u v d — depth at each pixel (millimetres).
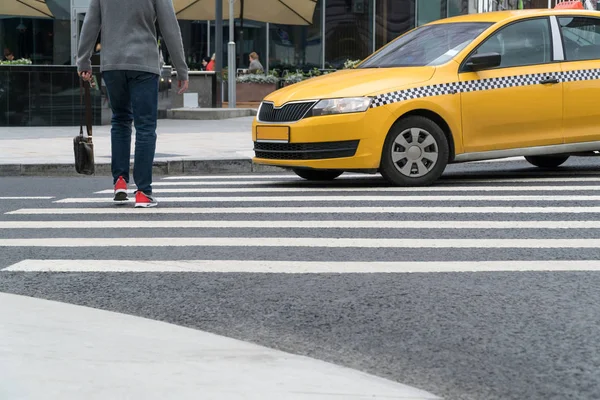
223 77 35844
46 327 5270
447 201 10250
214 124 25484
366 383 4281
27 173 14422
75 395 4078
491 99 11727
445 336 5098
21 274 6754
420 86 11438
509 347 4887
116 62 9820
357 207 9883
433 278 6453
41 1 33125
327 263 6977
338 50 39031
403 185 11539
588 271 6609
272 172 14523
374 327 5297
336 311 5645
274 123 11547
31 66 23453
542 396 4191
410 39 12703
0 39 34531
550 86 12016
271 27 38750
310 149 11250
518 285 6211
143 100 9938
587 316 5438
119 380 4289
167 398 4039
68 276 6680
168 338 5055
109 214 9641
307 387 4211
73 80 23672
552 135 12062
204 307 5809
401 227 8570
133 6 9766
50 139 19328
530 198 10430
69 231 8562
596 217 9047
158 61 9977
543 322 5324
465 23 12469
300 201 10453
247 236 8180
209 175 14211
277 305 5809
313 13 38531
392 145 11398
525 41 12156
